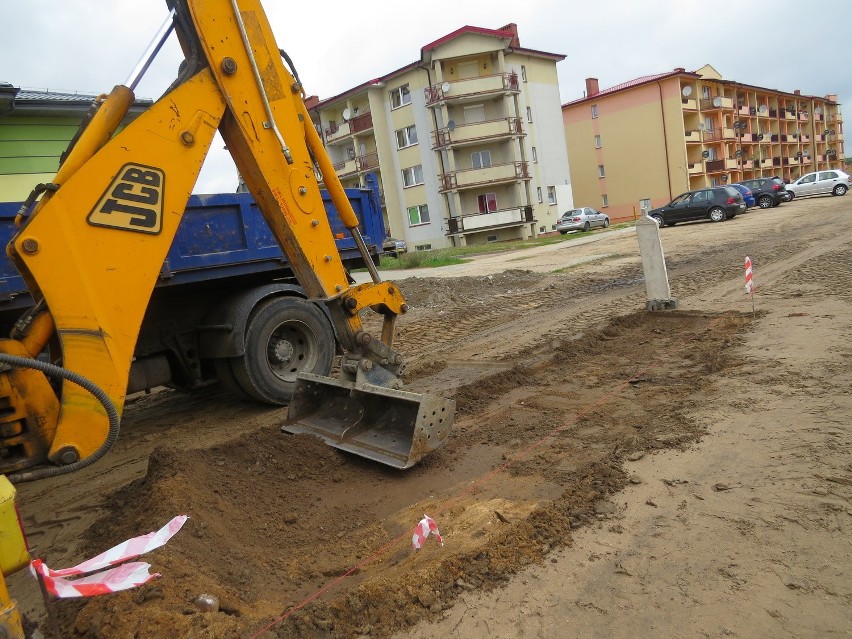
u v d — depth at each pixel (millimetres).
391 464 4559
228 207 6754
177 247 6273
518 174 39625
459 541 3629
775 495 3695
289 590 3305
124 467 5680
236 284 7230
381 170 41969
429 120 39625
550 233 42344
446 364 8289
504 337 9664
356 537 3861
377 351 5129
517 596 3047
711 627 2686
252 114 4387
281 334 7102
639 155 51125
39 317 3539
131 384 6375
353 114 42875
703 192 29219
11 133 14422
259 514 4184
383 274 21969
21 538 2250
